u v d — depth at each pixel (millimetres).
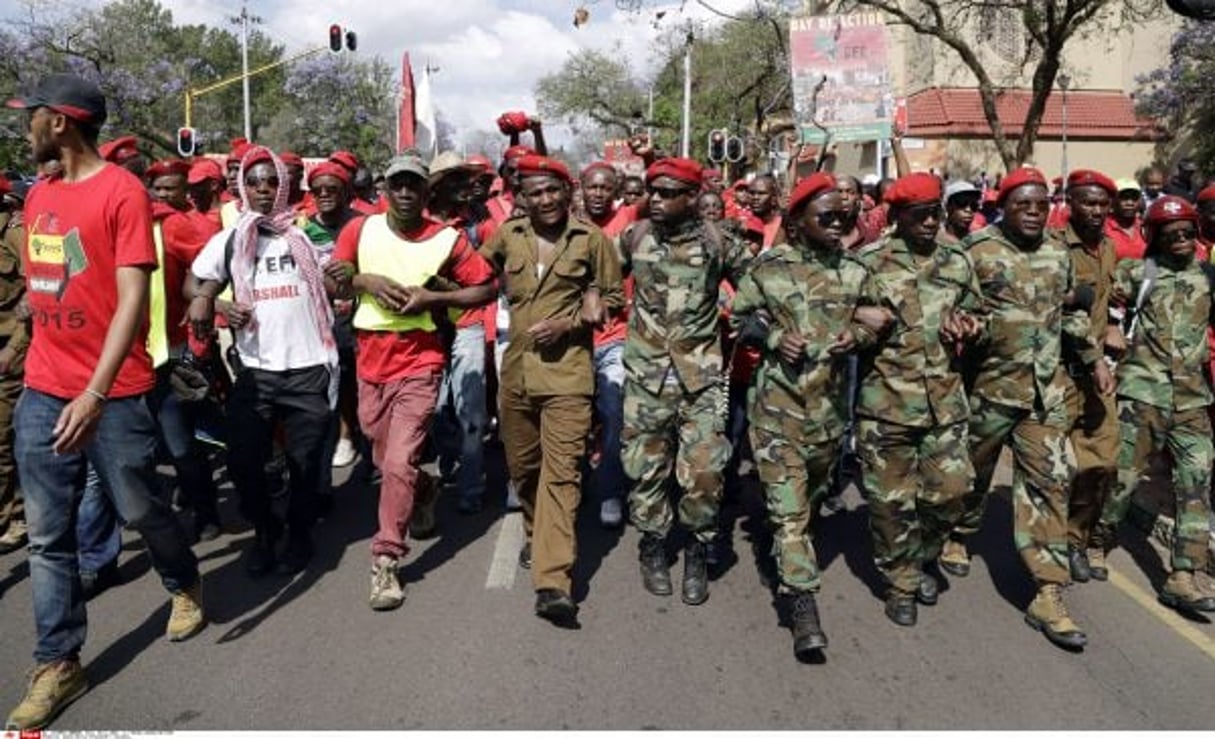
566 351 4277
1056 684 3680
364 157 50594
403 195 4336
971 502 4652
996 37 23984
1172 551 4477
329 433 4738
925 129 23609
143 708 3406
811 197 3982
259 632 4020
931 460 4172
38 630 3375
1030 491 4168
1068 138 24109
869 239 5840
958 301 4129
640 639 4004
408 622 4133
